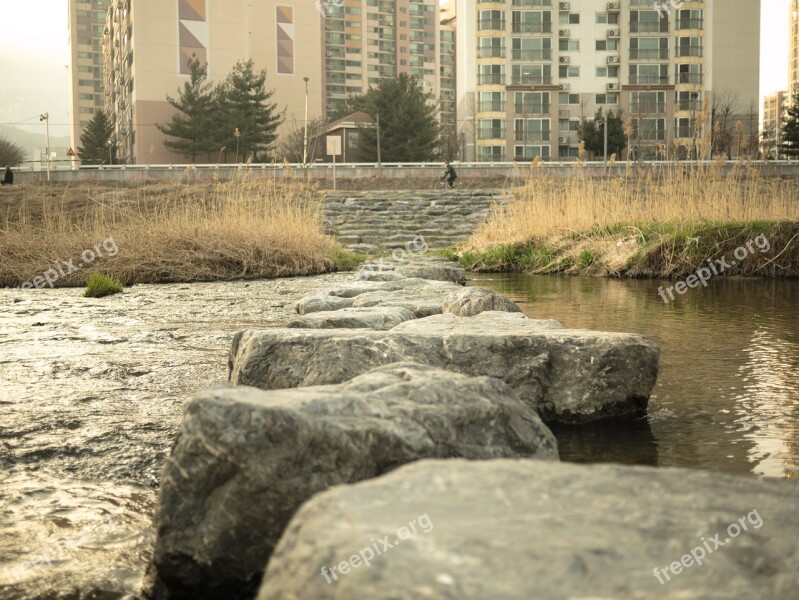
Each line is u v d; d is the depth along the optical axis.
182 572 1.91
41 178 39.38
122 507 2.45
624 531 1.16
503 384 2.38
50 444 3.06
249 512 1.88
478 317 4.49
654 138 63.41
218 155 65.06
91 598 1.87
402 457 1.92
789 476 2.49
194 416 1.96
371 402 2.05
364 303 6.36
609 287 10.03
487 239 16.05
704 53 64.06
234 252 13.35
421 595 0.96
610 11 64.31
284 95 76.31
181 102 63.69
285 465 1.87
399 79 66.75
